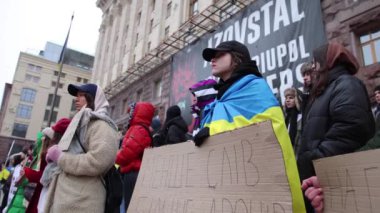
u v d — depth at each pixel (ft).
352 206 3.51
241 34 26.78
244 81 5.11
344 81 5.45
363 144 4.97
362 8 18.61
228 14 31.86
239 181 3.86
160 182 5.43
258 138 3.77
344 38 19.25
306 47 20.20
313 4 20.58
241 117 4.67
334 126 5.09
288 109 11.98
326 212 3.94
